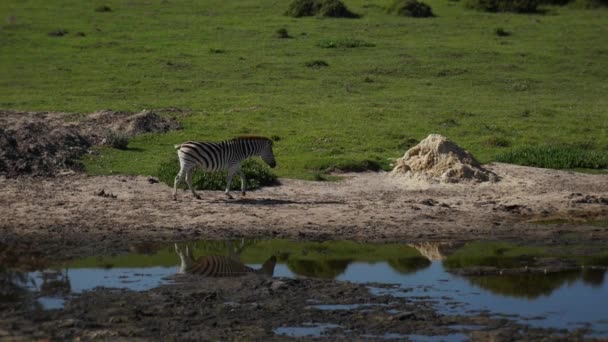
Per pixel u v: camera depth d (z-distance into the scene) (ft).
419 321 128.06
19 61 426.51
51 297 138.62
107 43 465.06
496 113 345.72
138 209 204.85
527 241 182.39
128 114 308.40
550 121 335.26
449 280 151.12
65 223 191.01
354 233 187.62
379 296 140.87
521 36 505.25
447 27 523.70
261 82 395.75
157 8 558.15
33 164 239.91
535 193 233.14
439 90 392.47
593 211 213.87
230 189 229.04
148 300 137.08
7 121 267.18
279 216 201.05
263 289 143.54
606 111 356.59
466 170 243.40
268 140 223.51
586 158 271.69
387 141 295.89
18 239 177.68
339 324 126.41
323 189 232.94
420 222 198.08
